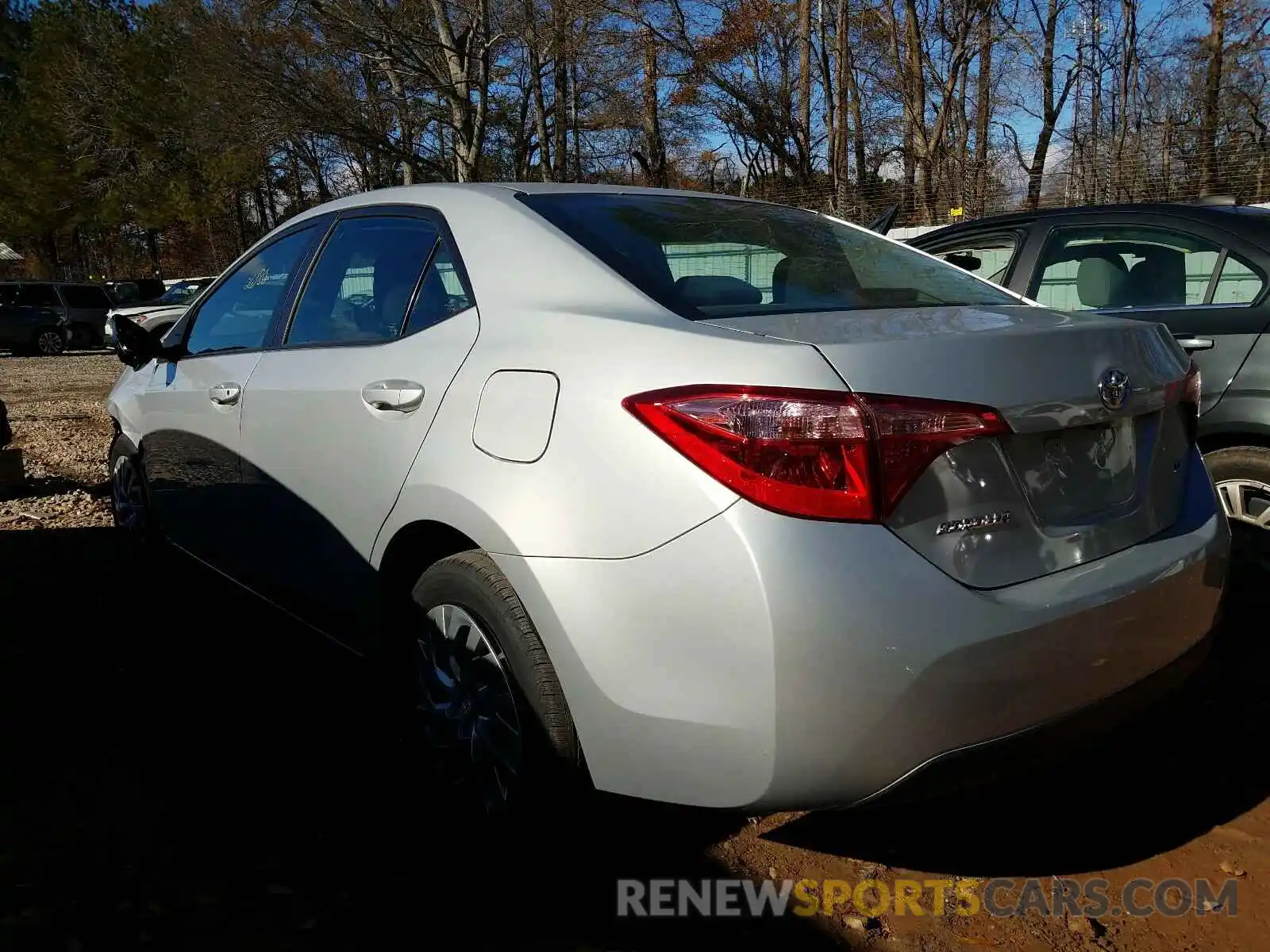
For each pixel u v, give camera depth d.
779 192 22.75
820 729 1.90
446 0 19.69
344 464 2.79
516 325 2.47
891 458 1.94
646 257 2.61
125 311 24.11
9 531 5.61
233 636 4.06
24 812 2.74
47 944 2.20
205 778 2.95
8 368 19.75
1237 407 3.86
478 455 2.36
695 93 23.86
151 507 4.27
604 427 2.12
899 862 2.57
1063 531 2.18
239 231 44.62
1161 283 4.26
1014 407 2.08
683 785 2.04
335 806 2.80
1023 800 2.86
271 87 18.30
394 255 3.03
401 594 2.74
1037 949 2.24
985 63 23.28
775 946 2.25
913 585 1.92
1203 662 2.49
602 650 2.07
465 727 2.51
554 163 26.98
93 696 3.49
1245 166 14.35
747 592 1.90
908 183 21.25
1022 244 4.73
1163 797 2.85
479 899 2.40
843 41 21.19
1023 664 1.99
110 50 33.72
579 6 21.39
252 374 3.33
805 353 1.99
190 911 2.34
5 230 36.84
